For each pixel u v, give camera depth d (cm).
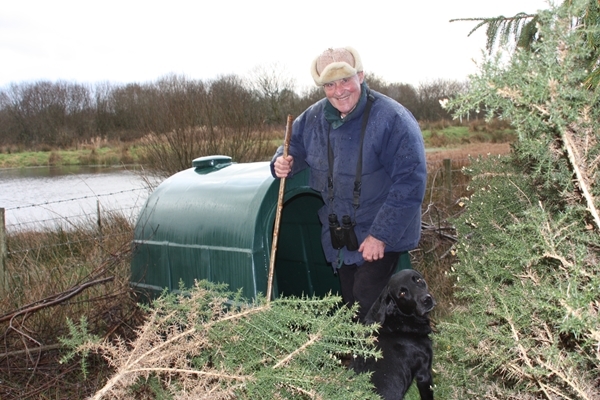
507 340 193
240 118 1015
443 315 487
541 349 181
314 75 346
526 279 225
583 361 184
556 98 162
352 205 356
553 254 182
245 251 351
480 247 337
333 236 361
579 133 175
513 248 218
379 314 335
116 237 683
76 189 1384
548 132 177
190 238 390
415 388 388
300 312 221
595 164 176
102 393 186
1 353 398
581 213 192
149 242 428
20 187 1462
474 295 249
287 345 212
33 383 386
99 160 1909
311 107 382
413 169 331
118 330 427
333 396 207
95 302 456
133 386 228
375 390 310
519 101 164
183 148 967
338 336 220
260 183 367
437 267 579
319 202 434
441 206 767
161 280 418
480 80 167
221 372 198
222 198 382
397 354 322
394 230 331
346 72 328
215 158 450
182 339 215
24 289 506
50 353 408
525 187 302
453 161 1039
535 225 188
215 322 213
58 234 716
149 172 1009
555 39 161
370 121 342
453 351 250
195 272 387
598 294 161
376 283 358
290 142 380
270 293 327
